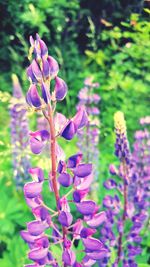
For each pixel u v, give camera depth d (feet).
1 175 1.61
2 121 2.23
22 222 1.45
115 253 1.13
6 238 1.41
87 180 0.73
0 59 2.85
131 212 1.06
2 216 1.44
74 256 0.76
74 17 2.68
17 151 1.56
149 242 1.39
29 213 1.49
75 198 0.73
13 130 1.56
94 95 1.57
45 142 0.70
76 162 0.71
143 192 1.25
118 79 2.15
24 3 2.63
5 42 2.79
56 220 1.37
